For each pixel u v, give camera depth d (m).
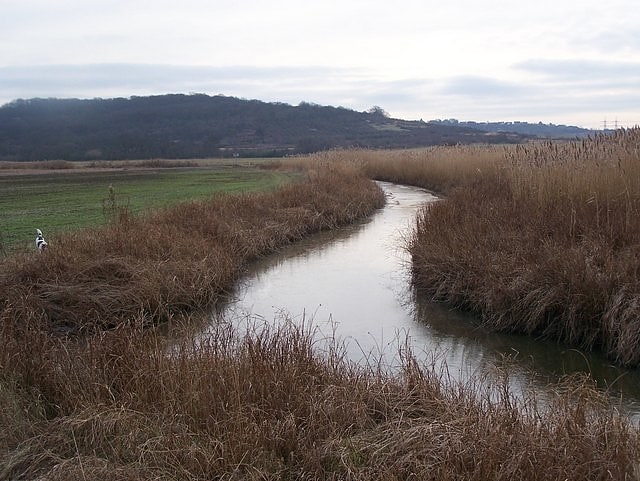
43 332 6.40
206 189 24.72
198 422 4.59
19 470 4.23
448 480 3.63
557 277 7.74
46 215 16.86
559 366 6.74
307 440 4.31
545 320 7.71
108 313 8.26
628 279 7.14
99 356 5.61
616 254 7.97
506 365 6.27
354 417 4.66
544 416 4.61
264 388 4.95
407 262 11.65
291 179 27.84
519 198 11.64
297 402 4.78
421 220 12.55
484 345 7.50
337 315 8.84
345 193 19.42
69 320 8.05
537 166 12.38
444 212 12.16
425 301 9.51
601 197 9.88
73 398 4.93
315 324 8.35
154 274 9.16
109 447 4.39
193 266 9.95
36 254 9.38
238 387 4.82
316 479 3.92
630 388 6.10
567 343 7.39
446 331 8.08
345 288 10.42
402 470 3.87
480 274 8.79
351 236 15.40
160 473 3.97
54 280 8.61
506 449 3.91
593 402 4.70
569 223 9.19
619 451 3.88
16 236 13.04
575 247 8.37
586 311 7.26
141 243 10.28
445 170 24.94
